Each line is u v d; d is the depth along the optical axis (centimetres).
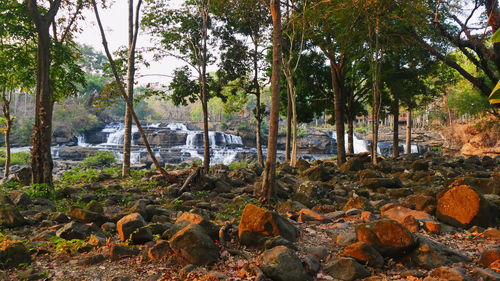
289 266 454
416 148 4922
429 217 698
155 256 516
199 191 1220
